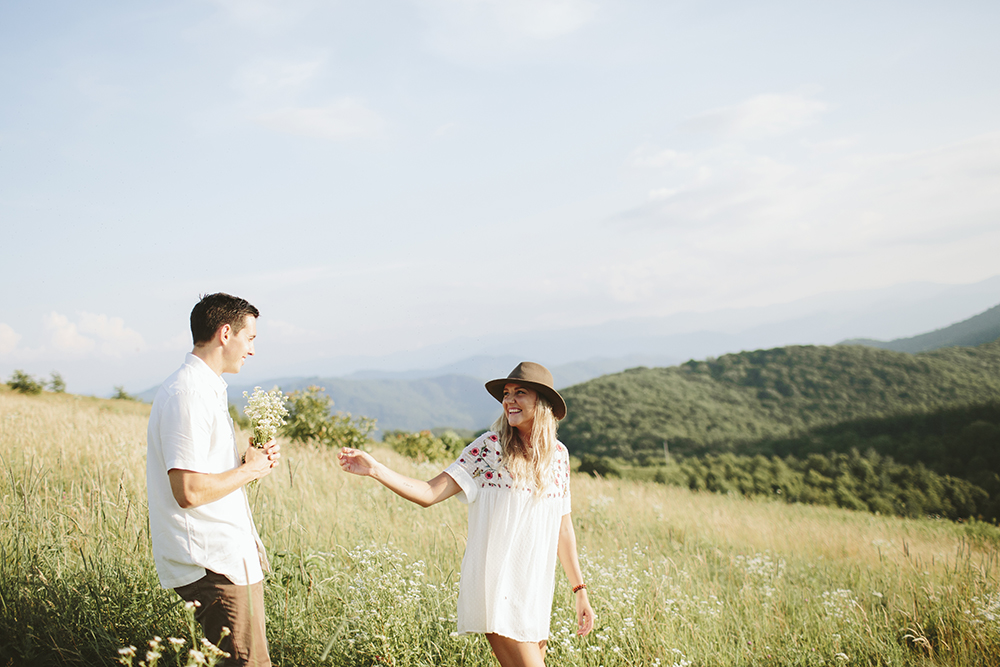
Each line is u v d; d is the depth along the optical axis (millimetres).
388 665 2965
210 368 2379
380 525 5371
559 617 3910
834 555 9453
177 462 2154
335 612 3484
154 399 2295
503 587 2645
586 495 11812
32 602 2754
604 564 5551
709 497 18453
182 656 2646
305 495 5641
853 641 4605
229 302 2400
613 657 3650
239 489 2477
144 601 2967
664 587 5129
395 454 14516
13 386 21156
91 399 23312
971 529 17141
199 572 2273
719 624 4613
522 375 2750
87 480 4879
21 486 4422
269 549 3896
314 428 11672
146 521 3643
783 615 5129
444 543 5230
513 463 2701
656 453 83875
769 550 9336
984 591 5785
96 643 2619
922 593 5816
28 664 2449
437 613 3594
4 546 3203
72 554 3432
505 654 2676
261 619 2420
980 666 4449
